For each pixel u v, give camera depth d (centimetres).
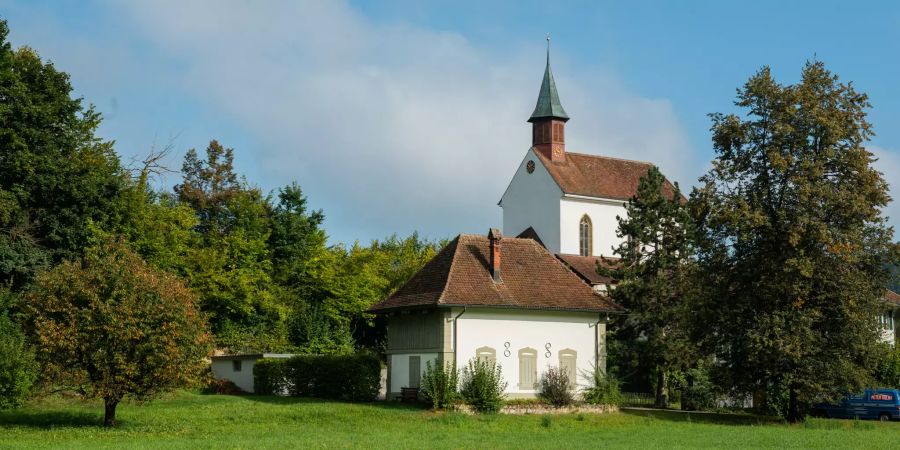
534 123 7631
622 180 7662
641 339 5703
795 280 4516
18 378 3788
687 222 5697
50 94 5341
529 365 4712
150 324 3525
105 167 5641
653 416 4588
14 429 3434
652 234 5678
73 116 5462
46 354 3522
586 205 7350
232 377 5800
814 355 4588
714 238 4859
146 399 3612
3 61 5047
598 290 6550
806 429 4197
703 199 4850
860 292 4544
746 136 4800
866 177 4609
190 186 8750
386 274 7881
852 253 4531
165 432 3419
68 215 5272
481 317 4606
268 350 6438
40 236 5281
